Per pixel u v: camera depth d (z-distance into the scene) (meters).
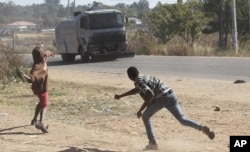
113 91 19.44
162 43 46.09
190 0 48.72
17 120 13.41
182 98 16.77
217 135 11.18
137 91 9.58
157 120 13.14
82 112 15.27
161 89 9.50
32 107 16.50
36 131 11.84
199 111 14.31
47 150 9.82
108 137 11.13
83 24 34.66
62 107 16.28
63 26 37.62
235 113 13.76
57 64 35.34
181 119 9.55
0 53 26.42
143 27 62.53
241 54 37.62
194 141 10.61
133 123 13.00
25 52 53.09
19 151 9.79
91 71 27.91
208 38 50.75
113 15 34.53
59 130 11.99
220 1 51.78
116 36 34.50
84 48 34.72
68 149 9.88
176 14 46.97
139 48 43.38
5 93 20.36
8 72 25.17
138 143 10.45
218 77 22.84
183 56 38.03
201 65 28.97
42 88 11.83
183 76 23.75
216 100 16.05
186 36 46.69
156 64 30.84
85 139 10.87
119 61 34.41
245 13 53.41
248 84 19.59
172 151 9.65
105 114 14.74
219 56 37.16
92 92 19.52
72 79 24.11
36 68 11.80
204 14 50.50
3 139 11.00
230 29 52.84
